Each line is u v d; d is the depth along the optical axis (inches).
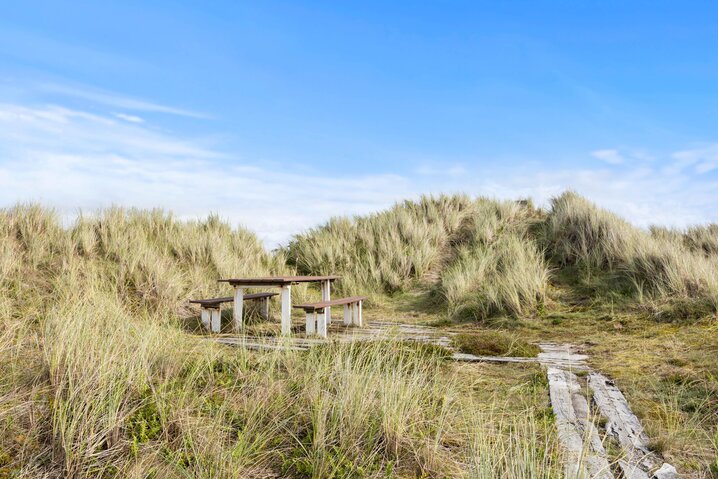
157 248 431.8
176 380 167.3
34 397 139.3
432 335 304.2
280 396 154.1
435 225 581.6
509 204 630.5
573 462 122.9
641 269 378.3
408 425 137.8
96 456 119.5
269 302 412.2
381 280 483.2
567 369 215.9
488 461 111.8
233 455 122.3
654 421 156.5
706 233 538.3
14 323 224.1
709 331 265.4
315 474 118.6
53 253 363.6
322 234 584.4
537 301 369.1
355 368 169.8
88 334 171.0
